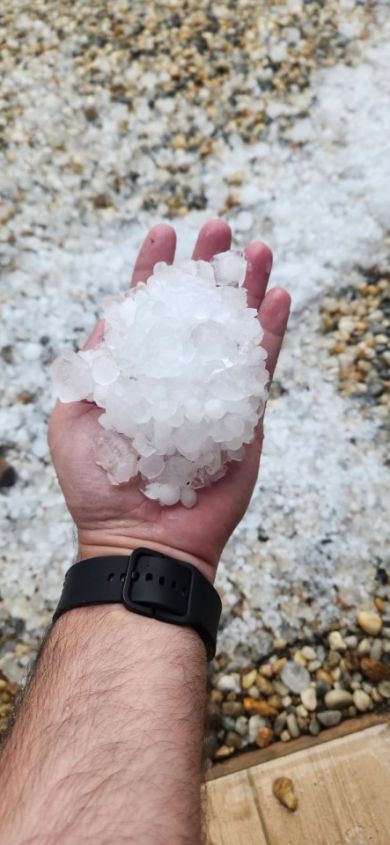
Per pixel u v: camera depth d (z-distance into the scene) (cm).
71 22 57
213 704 36
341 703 36
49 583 40
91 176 51
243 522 40
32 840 17
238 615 38
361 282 47
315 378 44
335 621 38
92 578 24
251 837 32
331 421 43
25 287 47
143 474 27
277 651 37
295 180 51
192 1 57
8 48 56
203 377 27
